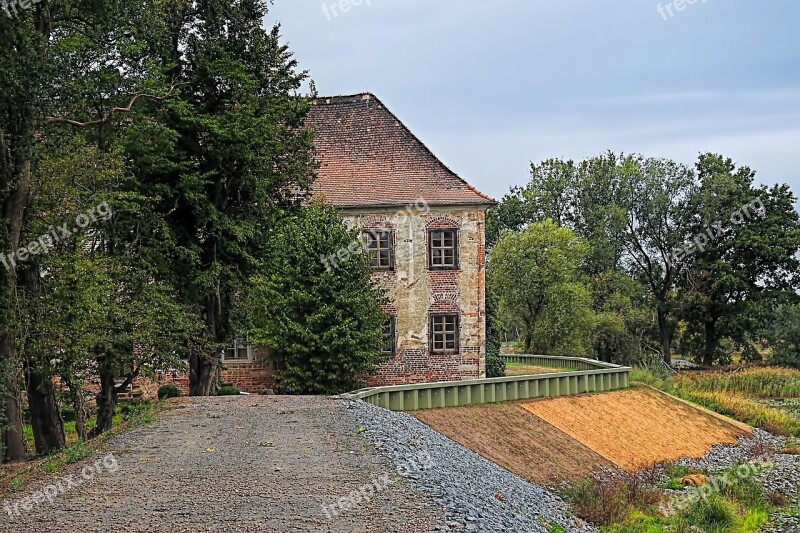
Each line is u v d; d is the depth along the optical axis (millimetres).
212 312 27453
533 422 26031
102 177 21031
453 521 11484
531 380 28672
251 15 28078
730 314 61781
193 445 15797
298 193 32625
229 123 25500
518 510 14773
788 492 22828
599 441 26422
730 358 66125
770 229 61094
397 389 24344
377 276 34656
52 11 19812
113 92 22484
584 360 39406
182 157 25328
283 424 18016
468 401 26234
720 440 30891
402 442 17250
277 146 27609
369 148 37062
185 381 32250
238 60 26969
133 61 22641
